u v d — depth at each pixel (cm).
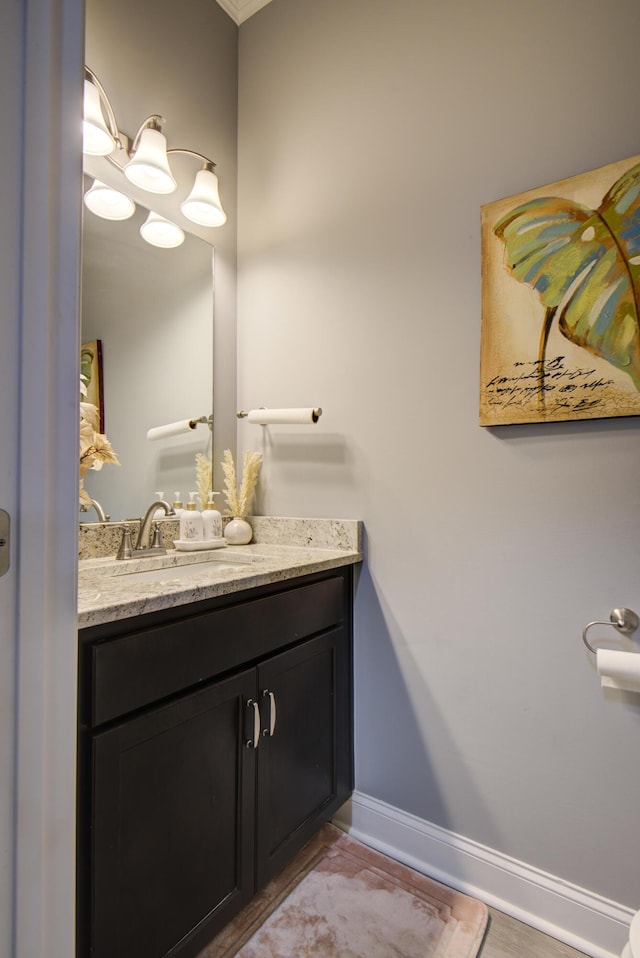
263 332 177
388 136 150
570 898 116
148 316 151
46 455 56
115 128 137
